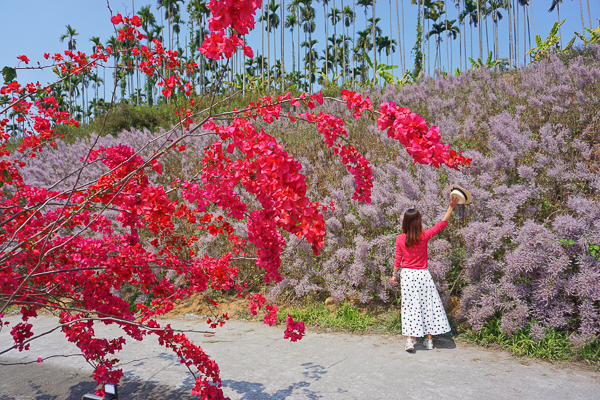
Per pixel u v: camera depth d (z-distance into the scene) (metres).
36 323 5.15
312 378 3.16
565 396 2.76
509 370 3.29
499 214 4.70
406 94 10.62
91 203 2.53
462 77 10.43
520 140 5.29
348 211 5.72
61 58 2.46
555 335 3.78
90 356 2.59
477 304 4.30
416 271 4.00
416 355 3.73
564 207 4.76
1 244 2.61
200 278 2.94
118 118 16.67
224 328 4.77
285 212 1.72
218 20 1.59
